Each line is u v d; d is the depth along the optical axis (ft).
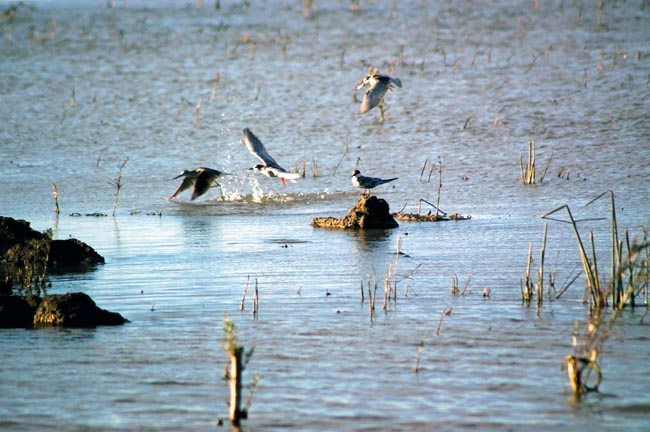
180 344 50.34
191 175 62.90
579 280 62.49
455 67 157.07
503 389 43.01
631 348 48.11
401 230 82.84
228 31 192.13
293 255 72.90
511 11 201.26
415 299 58.80
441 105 137.08
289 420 40.01
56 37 188.85
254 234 82.69
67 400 42.57
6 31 193.98
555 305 56.65
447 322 53.47
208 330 52.85
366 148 120.16
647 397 41.86
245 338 51.19
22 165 114.93
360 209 84.94
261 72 159.74
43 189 104.47
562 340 49.70
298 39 183.42
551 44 170.81
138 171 112.68
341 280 64.28
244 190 104.99
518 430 38.63
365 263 69.46
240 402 39.99
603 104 133.49
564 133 121.90
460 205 93.97
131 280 65.62
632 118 126.72
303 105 140.15
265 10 212.84
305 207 96.63
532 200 94.43
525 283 62.13
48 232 74.74
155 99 145.48
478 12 201.98
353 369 45.93
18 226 77.46
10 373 46.06
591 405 41.09
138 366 46.91
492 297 58.80
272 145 122.93
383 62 162.91
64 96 147.43
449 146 119.34
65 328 53.67
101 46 181.06
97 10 216.95
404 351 48.44
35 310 55.67
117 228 86.28
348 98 142.82
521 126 126.00
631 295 55.01
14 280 66.74
